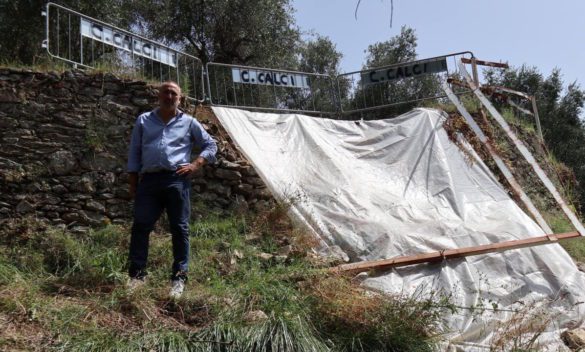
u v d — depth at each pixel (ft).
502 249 18.52
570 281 18.65
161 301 13.64
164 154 14.42
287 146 22.84
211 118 22.07
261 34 43.62
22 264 15.14
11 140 18.02
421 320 13.93
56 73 19.04
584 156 56.59
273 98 35.32
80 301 13.47
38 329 11.96
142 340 11.80
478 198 22.57
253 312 13.20
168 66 24.71
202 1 42.24
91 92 19.36
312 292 14.44
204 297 13.78
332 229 19.40
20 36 34.06
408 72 27.68
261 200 20.57
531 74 59.62
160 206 14.76
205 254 16.71
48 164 18.25
